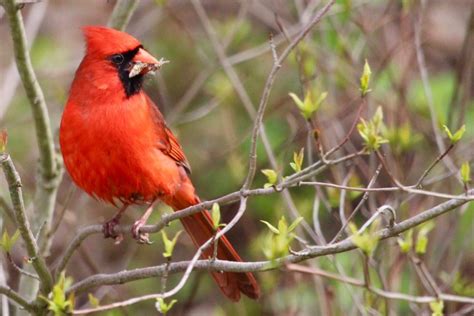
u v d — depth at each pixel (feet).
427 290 30.89
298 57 31.86
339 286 35.17
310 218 37.17
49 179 32.12
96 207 44.86
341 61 36.42
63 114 28.68
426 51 43.70
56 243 42.11
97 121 28.17
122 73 28.32
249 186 24.09
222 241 29.91
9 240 25.48
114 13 33.50
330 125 35.37
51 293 25.58
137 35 44.06
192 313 41.75
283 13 42.39
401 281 34.17
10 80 38.42
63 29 49.21
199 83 39.47
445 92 39.81
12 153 45.44
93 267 36.45
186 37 45.98
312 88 34.47
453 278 32.81
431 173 36.01
